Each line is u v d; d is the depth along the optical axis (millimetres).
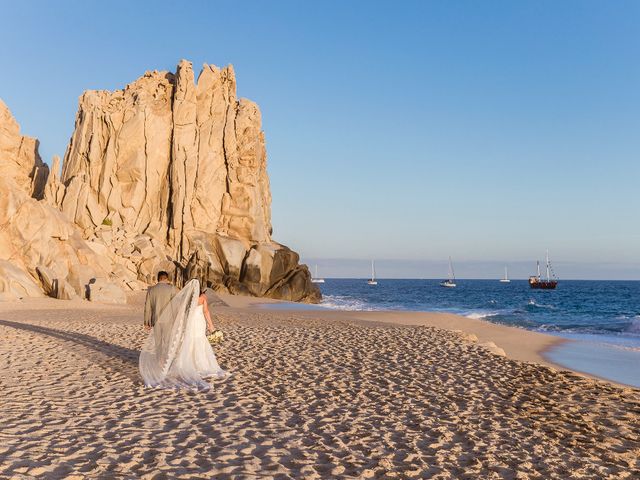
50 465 5516
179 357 10133
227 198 64625
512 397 9461
